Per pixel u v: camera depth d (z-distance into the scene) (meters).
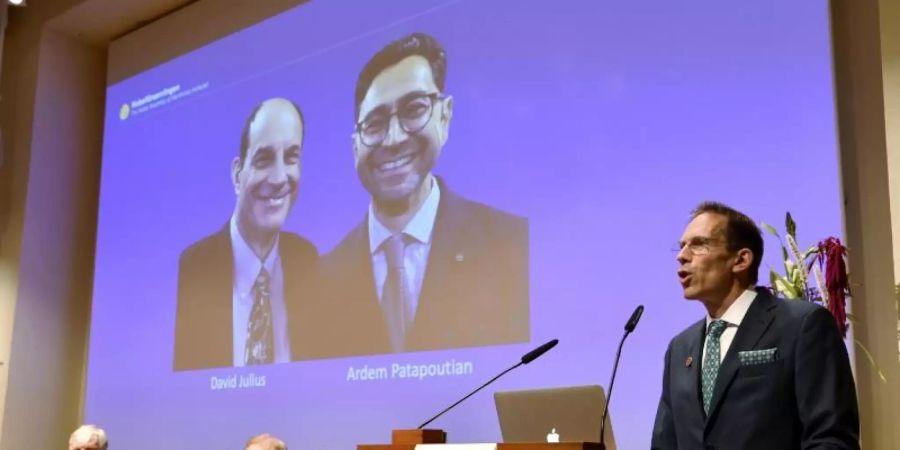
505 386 4.11
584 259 3.97
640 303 3.76
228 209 5.55
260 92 5.55
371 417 4.59
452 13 4.71
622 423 3.70
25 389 6.13
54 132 6.51
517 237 4.21
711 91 3.74
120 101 6.36
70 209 6.53
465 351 4.29
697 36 3.83
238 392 5.21
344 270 4.89
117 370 5.91
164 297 5.77
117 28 6.61
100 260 6.20
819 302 2.95
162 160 6.00
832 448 1.92
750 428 2.05
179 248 5.77
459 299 4.36
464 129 4.53
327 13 5.30
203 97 5.86
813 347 2.04
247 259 5.38
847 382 2.02
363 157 4.94
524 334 4.09
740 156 3.61
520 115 4.33
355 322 4.77
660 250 3.75
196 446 5.36
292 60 5.42
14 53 6.65
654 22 3.97
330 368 4.82
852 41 3.58
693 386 2.18
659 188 3.81
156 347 5.74
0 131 6.53
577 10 4.24
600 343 3.84
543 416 3.01
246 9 5.74
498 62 4.47
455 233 4.45
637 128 3.93
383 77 4.95
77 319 6.47
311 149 5.20
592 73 4.13
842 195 3.34
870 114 3.49
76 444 4.61
